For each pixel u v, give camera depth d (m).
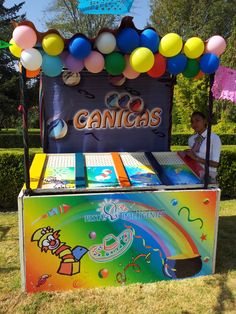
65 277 3.30
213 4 29.86
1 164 5.97
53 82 4.01
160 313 2.98
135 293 3.26
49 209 3.17
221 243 4.46
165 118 4.26
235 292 3.29
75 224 3.23
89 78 4.04
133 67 2.99
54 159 3.75
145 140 4.26
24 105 3.09
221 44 3.08
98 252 3.31
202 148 3.73
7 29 22.97
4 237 4.74
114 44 2.93
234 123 15.23
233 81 3.34
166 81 4.17
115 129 4.19
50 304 3.10
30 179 3.34
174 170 3.65
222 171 6.61
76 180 3.33
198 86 14.85
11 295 3.24
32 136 16.31
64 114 4.09
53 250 3.24
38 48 3.00
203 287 3.37
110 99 4.11
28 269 3.24
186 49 3.07
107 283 3.38
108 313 2.98
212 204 3.47
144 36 2.96
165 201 3.37
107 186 3.28
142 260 3.41
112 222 3.30
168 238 3.43
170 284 3.42
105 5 2.92
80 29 21.92
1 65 22.45
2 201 6.12
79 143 4.16
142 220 3.35
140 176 3.49
